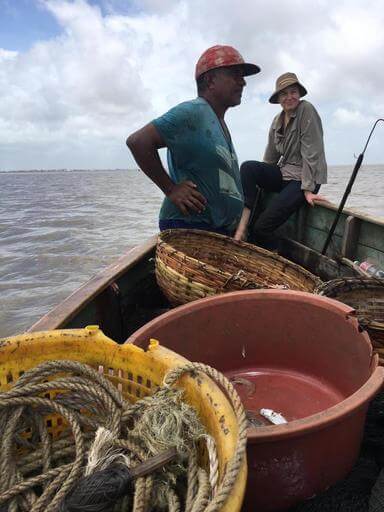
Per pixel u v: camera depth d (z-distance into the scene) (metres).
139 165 2.73
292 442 1.21
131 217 15.99
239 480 0.87
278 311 1.96
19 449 1.25
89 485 0.92
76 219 15.57
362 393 1.31
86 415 1.32
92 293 2.29
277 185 4.11
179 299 2.31
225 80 2.91
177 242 2.77
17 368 1.29
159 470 1.01
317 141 3.79
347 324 1.77
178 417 1.06
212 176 2.88
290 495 1.31
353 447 1.40
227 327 1.96
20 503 1.05
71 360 1.28
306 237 4.09
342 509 1.39
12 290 7.78
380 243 3.06
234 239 2.99
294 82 3.74
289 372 2.04
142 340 1.62
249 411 1.83
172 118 2.63
